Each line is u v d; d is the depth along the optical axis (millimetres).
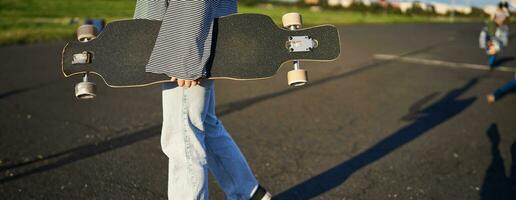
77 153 3570
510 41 16406
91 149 3670
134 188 2912
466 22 33344
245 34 1904
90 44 1891
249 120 4664
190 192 1904
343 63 9148
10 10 18453
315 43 1945
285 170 3281
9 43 10992
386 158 3580
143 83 1856
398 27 23172
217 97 5777
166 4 1879
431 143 4000
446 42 14602
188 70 1702
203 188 1938
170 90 1893
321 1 41344
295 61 1938
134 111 4965
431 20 35906
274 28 1931
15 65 7992
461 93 6383
